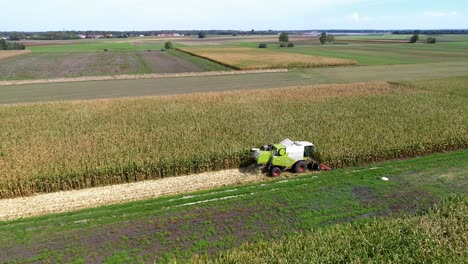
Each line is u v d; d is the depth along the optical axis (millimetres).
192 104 36500
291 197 17109
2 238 13930
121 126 27703
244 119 29703
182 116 30875
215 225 14797
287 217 15391
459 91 43469
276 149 20406
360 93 42344
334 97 39562
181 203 16859
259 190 18109
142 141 23875
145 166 19984
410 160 22156
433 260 11602
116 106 35719
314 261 11328
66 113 32500
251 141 23562
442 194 17312
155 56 107312
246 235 14102
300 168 20797
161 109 33812
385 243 12391
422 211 15547
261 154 20344
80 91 50250
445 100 36562
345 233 13133
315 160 21734
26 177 18234
